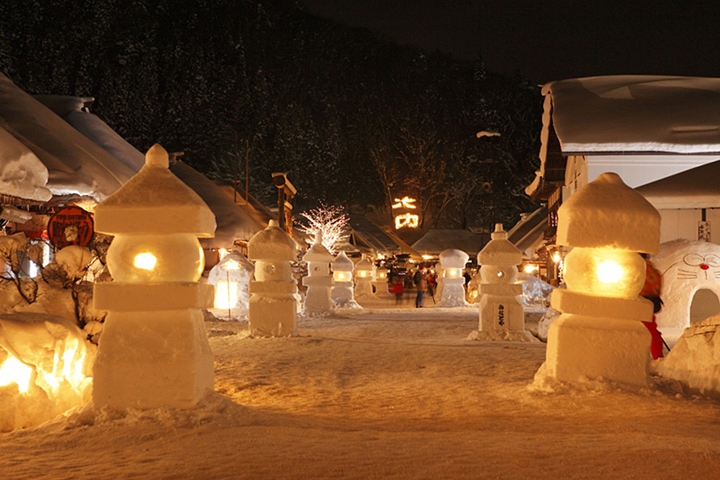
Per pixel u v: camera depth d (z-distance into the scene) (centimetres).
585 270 863
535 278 3481
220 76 9781
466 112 10581
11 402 715
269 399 854
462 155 10162
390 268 6431
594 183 880
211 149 8388
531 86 11269
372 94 11469
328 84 11606
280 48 11706
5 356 732
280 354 1278
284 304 1556
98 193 2275
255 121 9406
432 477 422
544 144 3297
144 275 690
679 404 783
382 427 660
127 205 684
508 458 471
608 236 848
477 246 6881
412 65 11894
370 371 1087
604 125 2598
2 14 8019
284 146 9231
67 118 3366
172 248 694
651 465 452
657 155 2552
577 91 2855
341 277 3148
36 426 695
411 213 9475
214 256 3712
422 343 1568
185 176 4119
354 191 10081
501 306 1667
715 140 2525
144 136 8331
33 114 2520
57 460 511
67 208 1174
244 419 653
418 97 11119
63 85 8019
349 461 461
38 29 8194
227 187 4869
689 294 1759
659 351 1083
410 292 5278
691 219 2355
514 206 9688
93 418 663
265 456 479
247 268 2611
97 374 672
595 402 786
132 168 3203
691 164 2556
